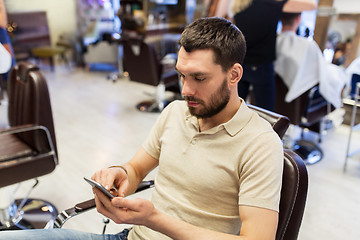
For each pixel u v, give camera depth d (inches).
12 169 62.4
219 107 35.5
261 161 34.5
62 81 203.2
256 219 33.1
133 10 204.2
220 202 37.6
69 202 83.0
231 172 36.4
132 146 115.3
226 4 111.7
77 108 153.3
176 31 220.2
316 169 101.3
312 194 88.9
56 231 40.0
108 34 223.1
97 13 234.7
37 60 234.7
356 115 98.9
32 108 66.9
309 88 93.6
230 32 33.7
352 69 100.0
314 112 98.9
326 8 117.7
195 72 33.1
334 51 123.3
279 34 95.5
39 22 226.2
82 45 239.9
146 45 126.7
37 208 78.8
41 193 86.1
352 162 105.7
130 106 156.7
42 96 66.7
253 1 85.6
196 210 38.3
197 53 33.0
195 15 208.4
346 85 106.6
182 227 33.5
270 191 33.6
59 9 231.3
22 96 69.7
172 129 42.3
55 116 142.6
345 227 76.6
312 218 79.4
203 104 35.2
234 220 38.1
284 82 95.6
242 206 34.2
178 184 40.1
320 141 117.6
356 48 118.0
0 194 71.3
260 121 37.7
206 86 34.0
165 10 217.9
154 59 129.5
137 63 135.8
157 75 133.0
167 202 40.9
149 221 33.3
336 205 84.5
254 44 89.3
